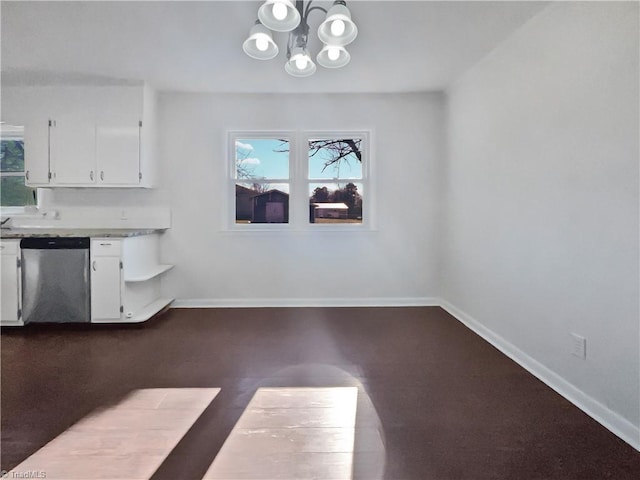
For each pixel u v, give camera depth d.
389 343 3.01
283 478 1.48
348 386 2.26
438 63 3.21
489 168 3.04
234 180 4.19
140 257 3.68
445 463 1.56
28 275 3.33
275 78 3.58
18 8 2.31
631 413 1.71
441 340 3.08
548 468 1.53
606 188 1.84
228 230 4.12
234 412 1.96
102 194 4.04
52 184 3.66
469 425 1.84
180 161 4.06
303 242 4.17
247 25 2.53
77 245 3.35
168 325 3.49
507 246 2.78
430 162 4.15
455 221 3.77
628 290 1.73
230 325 3.49
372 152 4.14
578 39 2.02
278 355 2.75
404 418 1.90
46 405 2.03
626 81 1.73
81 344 2.99
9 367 2.53
